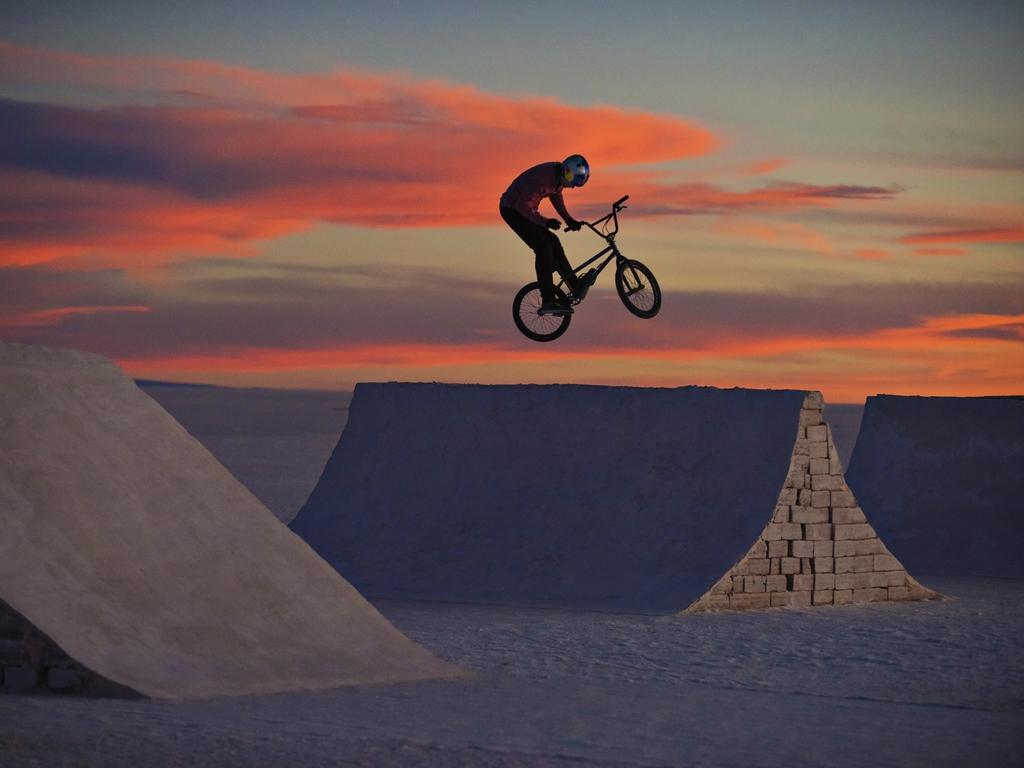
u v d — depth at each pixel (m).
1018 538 26.53
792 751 9.57
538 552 20.69
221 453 64.94
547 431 22.36
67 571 11.33
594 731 10.13
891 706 11.80
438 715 10.59
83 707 10.12
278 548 13.17
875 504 28.31
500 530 21.39
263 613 12.29
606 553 20.23
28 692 10.66
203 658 11.31
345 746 9.16
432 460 23.12
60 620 10.86
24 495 11.66
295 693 11.27
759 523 19.56
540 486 21.77
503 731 10.01
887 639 16.39
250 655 11.66
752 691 12.52
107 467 12.59
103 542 11.81
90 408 13.10
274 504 38.78
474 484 22.41
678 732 10.20
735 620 18.05
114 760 8.56
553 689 12.27
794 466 19.97
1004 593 22.70
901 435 29.17
